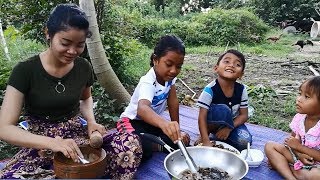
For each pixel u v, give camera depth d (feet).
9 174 6.61
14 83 6.55
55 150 6.10
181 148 6.67
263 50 36.40
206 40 41.65
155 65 8.41
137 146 7.22
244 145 9.52
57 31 6.14
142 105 7.94
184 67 24.71
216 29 42.16
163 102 9.07
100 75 13.28
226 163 6.91
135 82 18.69
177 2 68.95
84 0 12.48
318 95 7.52
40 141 6.19
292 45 40.70
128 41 19.42
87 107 7.88
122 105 13.46
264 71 24.49
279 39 44.86
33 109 7.04
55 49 6.29
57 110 7.13
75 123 7.45
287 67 26.20
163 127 7.06
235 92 9.55
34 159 6.93
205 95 9.33
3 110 6.46
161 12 60.34
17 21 16.70
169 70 8.16
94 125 7.28
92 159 6.72
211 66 26.32
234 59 9.16
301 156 7.86
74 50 6.31
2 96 13.12
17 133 6.28
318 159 7.78
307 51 36.19
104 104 13.03
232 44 41.24
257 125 11.89
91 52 13.07
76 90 7.16
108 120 12.80
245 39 42.14
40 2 15.72
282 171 8.06
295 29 51.72
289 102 15.72
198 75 22.56
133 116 8.87
